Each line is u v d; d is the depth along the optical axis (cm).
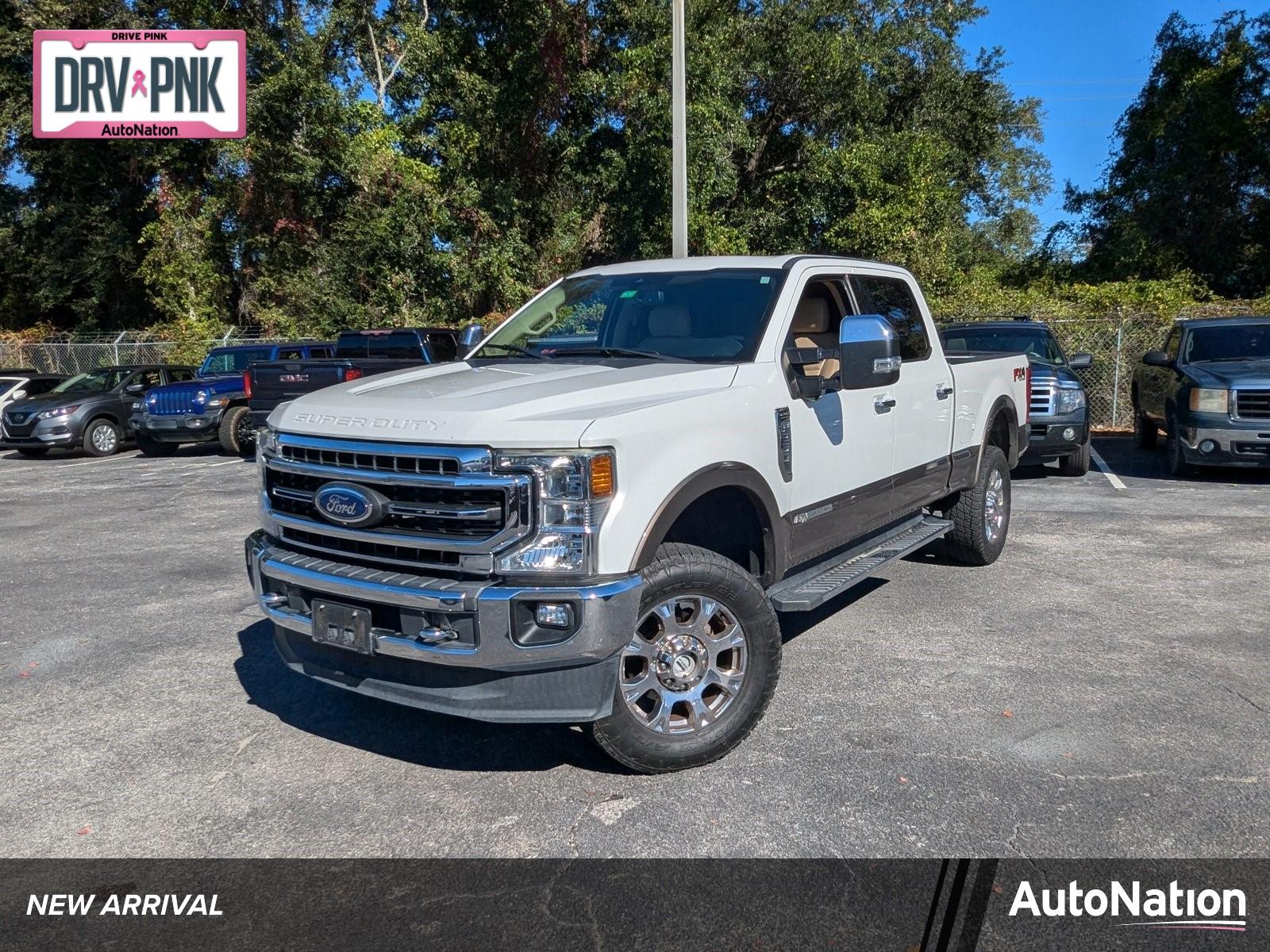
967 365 697
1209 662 540
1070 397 1155
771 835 360
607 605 370
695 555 412
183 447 1933
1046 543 840
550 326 547
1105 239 3528
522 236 2934
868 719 466
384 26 3188
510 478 365
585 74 2769
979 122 3566
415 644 375
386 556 392
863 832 361
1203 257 3178
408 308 2856
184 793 405
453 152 2805
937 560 780
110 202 3659
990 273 3803
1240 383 1091
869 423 552
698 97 2594
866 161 2847
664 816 377
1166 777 400
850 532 548
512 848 356
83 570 812
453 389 423
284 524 425
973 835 358
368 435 390
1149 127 3253
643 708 424
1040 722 459
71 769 430
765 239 3030
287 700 509
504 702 377
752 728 430
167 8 3072
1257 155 3016
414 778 415
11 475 1513
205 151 3145
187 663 568
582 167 2903
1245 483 1142
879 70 3128
